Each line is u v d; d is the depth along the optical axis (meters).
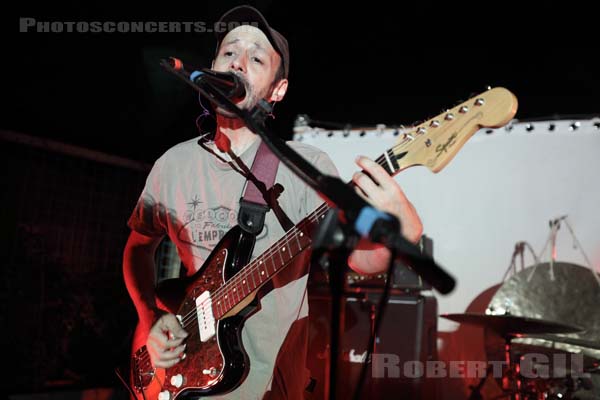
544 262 3.57
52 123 4.45
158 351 1.78
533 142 3.91
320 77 4.56
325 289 3.32
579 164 3.79
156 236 2.13
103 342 4.16
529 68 4.15
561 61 4.06
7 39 3.98
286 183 1.82
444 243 3.93
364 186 1.43
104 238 4.69
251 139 1.93
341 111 4.57
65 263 4.35
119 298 4.35
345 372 3.23
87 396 3.84
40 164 4.42
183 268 3.15
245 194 1.81
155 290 1.95
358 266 1.71
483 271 3.83
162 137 4.75
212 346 1.70
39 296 4.02
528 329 3.04
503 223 3.86
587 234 3.69
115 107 4.53
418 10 4.25
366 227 1.07
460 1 4.14
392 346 3.24
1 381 3.74
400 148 1.53
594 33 3.94
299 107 4.55
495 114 1.42
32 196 4.34
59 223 4.46
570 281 3.46
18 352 3.82
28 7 3.89
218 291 1.73
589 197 3.74
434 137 1.50
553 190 3.81
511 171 3.91
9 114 4.24
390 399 3.18
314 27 4.43
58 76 4.26
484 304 3.79
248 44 1.98
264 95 1.98
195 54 4.22
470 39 4.25
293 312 1.75
